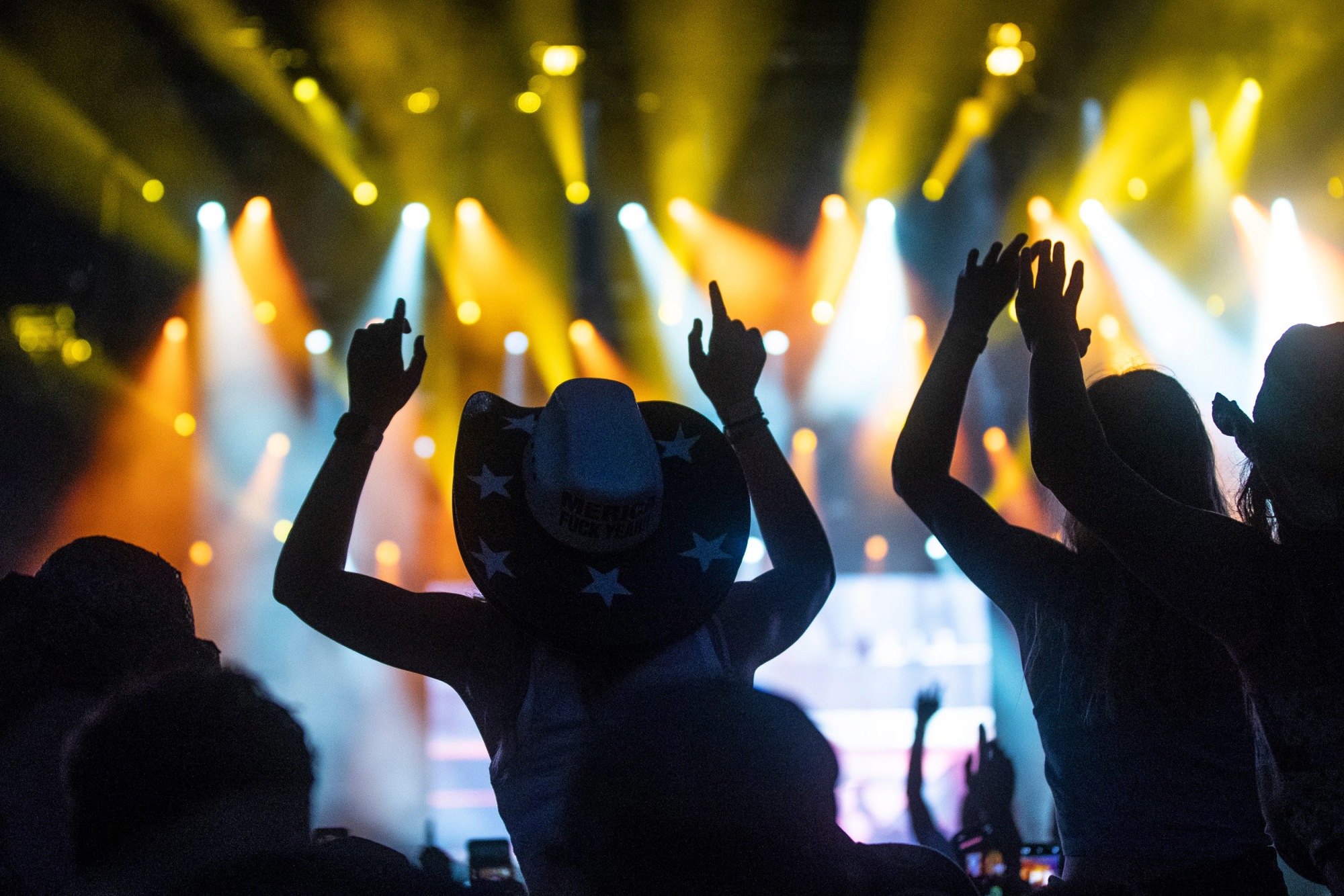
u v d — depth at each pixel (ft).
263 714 4.55
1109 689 6.18
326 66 38.58
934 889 4.47
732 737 3.73
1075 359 5.51
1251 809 6.07
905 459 7.04
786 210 42.86
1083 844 6.33
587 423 5.56
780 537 6.77
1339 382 4.84
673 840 3.60
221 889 4.20
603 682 5.55
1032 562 6.60
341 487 6.25
